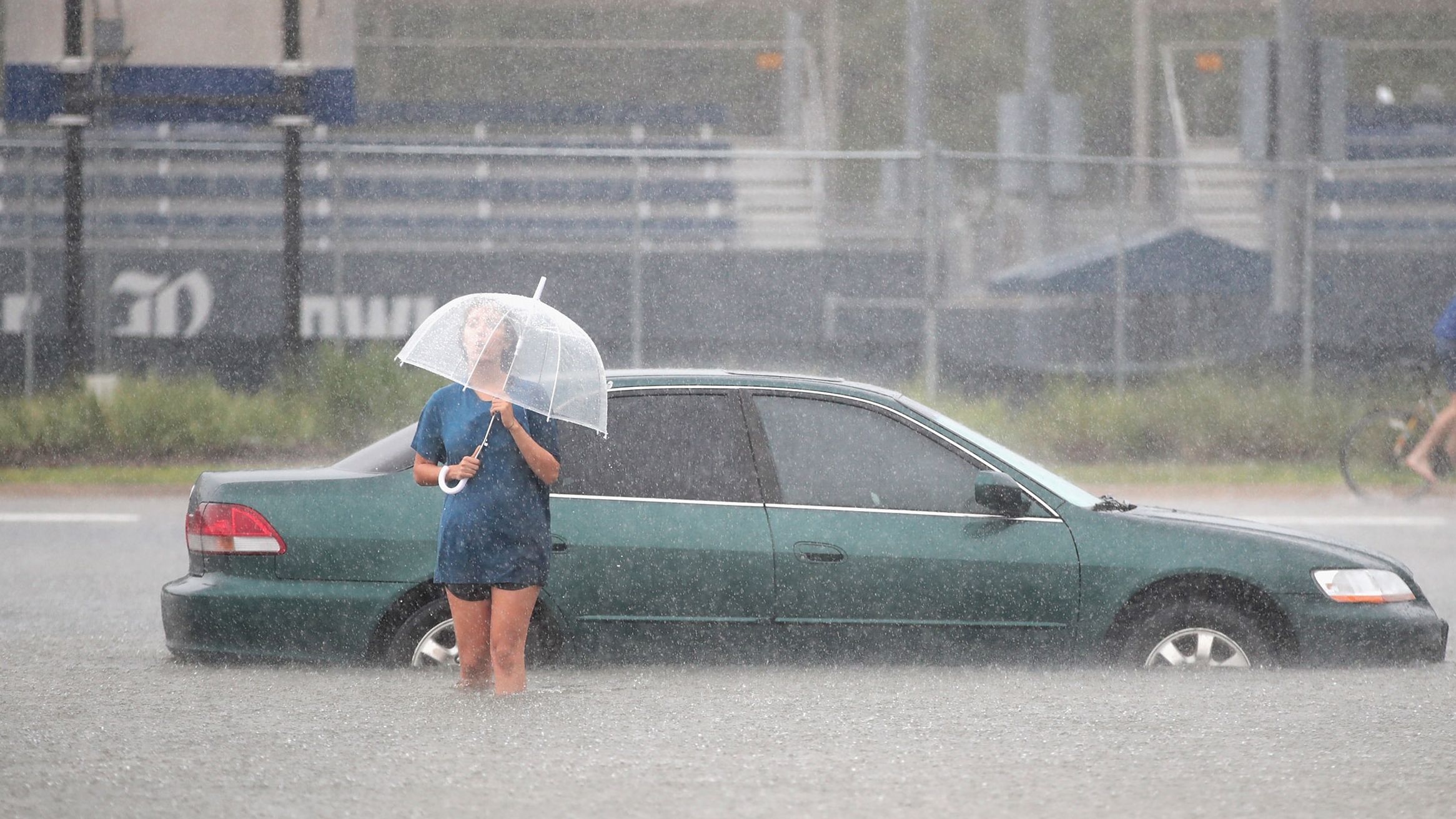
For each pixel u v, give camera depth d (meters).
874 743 23.52
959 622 28.91
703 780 21.38
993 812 19.83
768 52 132.75
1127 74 164.62
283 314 86.31
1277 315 87.81
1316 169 86.81
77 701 26.42
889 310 93.00
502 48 135.25
